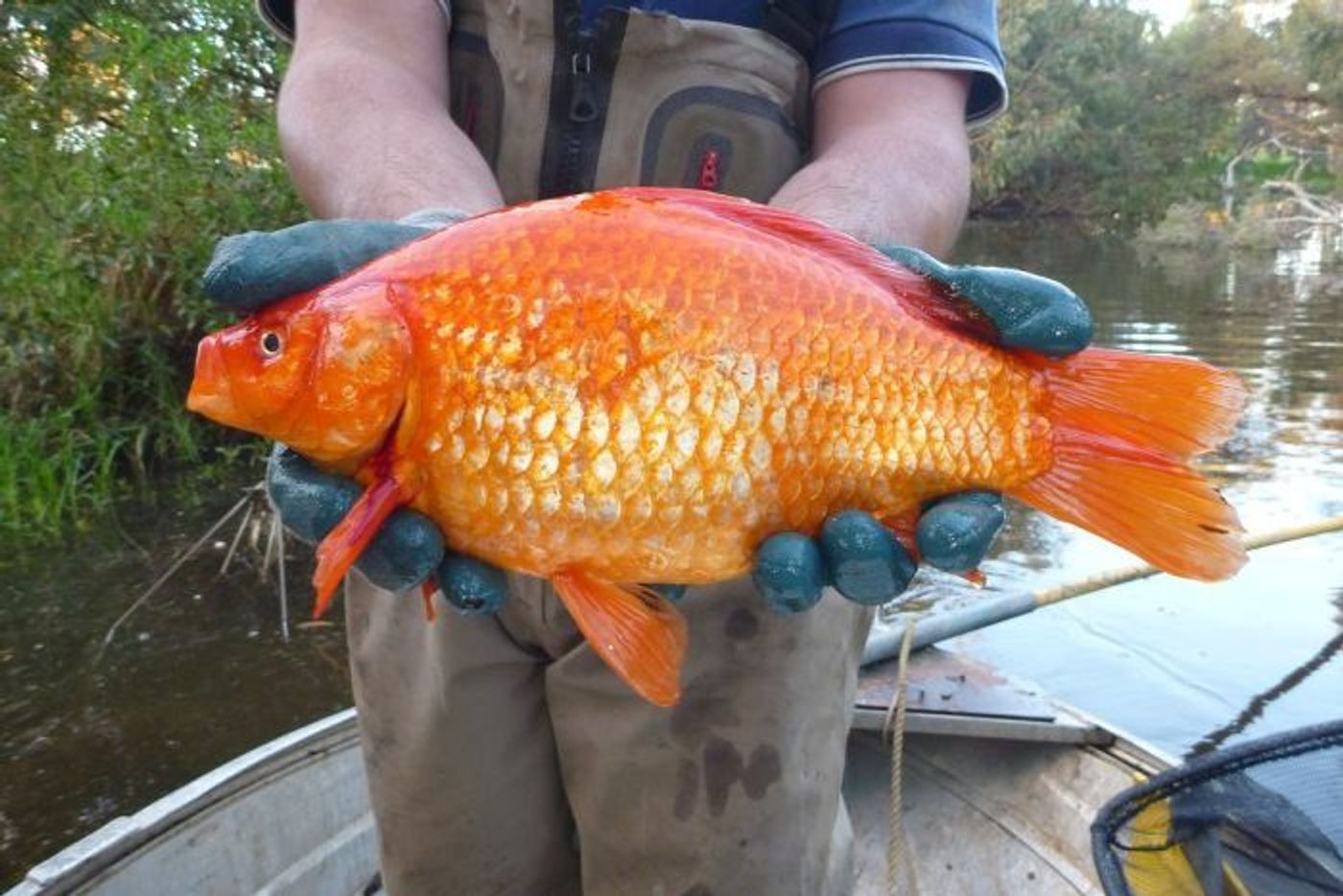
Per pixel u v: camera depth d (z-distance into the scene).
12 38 2.38
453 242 0.39
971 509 0.40
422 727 0.59
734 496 0.39
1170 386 0.40
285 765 0.79
